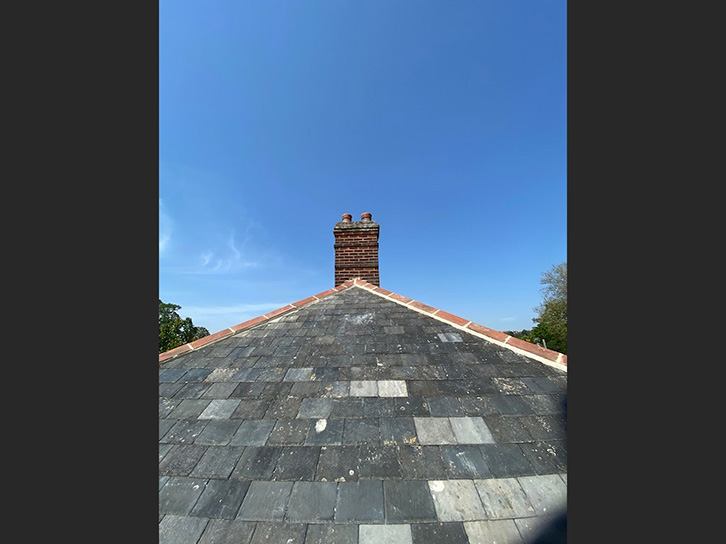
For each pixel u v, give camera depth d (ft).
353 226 24.41
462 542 5.82
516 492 6.79
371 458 7.77
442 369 11.59
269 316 17.28
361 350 13.21
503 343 13.15
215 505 6.76
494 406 9.52
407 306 17.65
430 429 8.67
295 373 11.78
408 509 6.46
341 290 21.15
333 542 5.92
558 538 5.87
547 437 8.29
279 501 6.77
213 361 13.17
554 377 10.96
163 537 6.16
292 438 8.57
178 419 9.59
